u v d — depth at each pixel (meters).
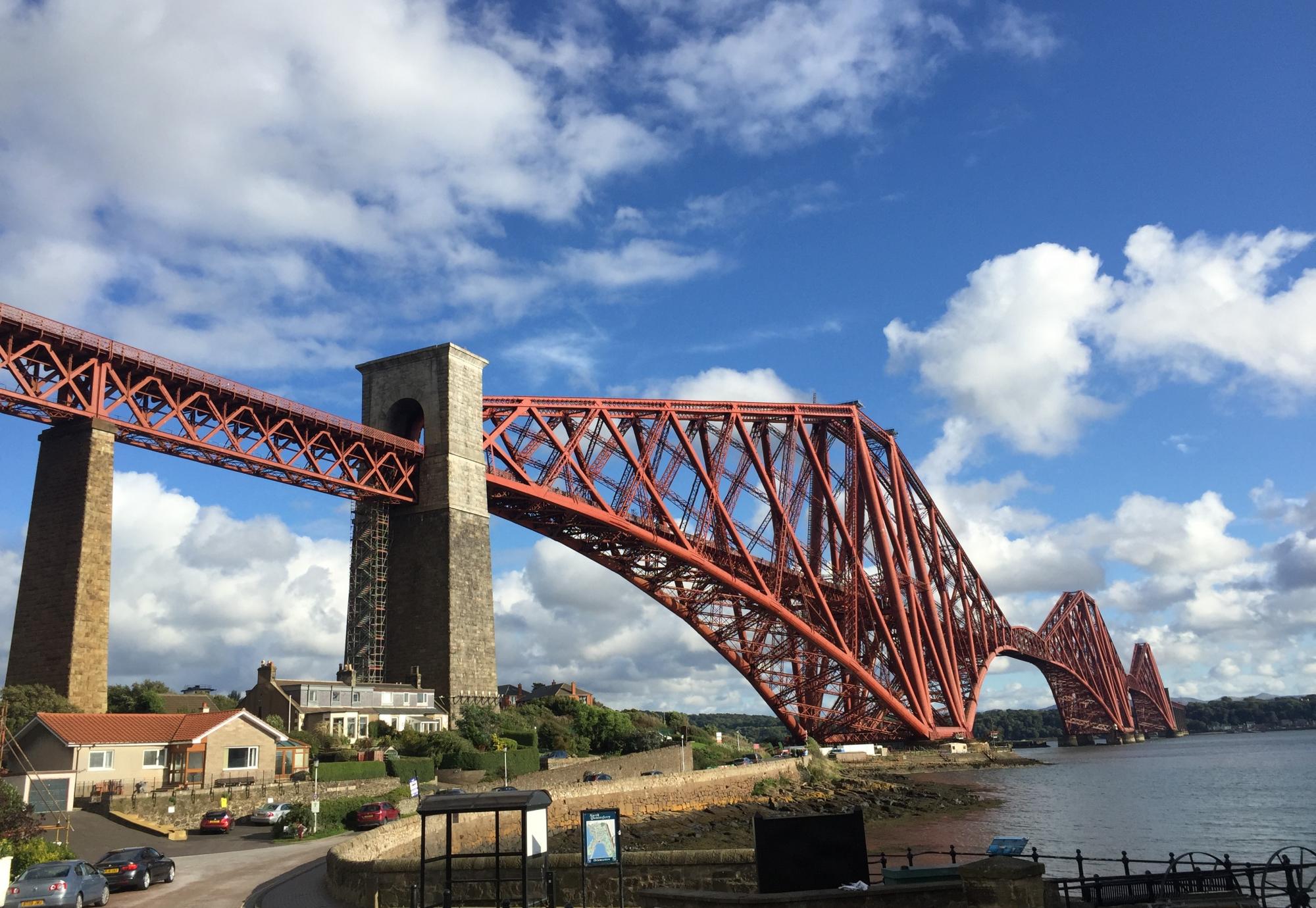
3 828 33.66
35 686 54.88
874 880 25.66
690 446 98.69
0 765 44.38
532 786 65.94
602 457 95.69
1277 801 83.81
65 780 50.19
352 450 79.50
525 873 20.77
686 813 66.25
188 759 55.09
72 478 59.50
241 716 58.12
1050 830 66.25
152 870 33.12
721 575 96.69
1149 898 22.27
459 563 81.38
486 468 86.69
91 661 56.59
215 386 68.12
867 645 112.94
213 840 47.12
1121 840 60.28
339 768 60.66
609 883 25.17
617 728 102.25
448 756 70.56
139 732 54.81
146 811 49.84
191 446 67.00
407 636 80.88
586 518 91.56
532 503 90.44
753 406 104.69
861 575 108.00
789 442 107.25
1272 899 37.94
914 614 114.12
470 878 25.50
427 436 84.81
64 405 59.91
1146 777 118.06
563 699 105.19
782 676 113.69
